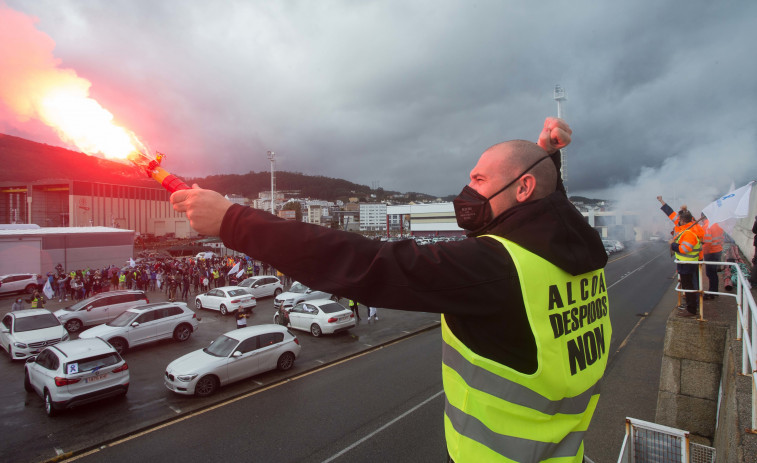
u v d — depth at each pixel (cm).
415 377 1074
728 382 420
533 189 114
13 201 5891
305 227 99
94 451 746
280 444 746
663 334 1418
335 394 973
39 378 930
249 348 1078
